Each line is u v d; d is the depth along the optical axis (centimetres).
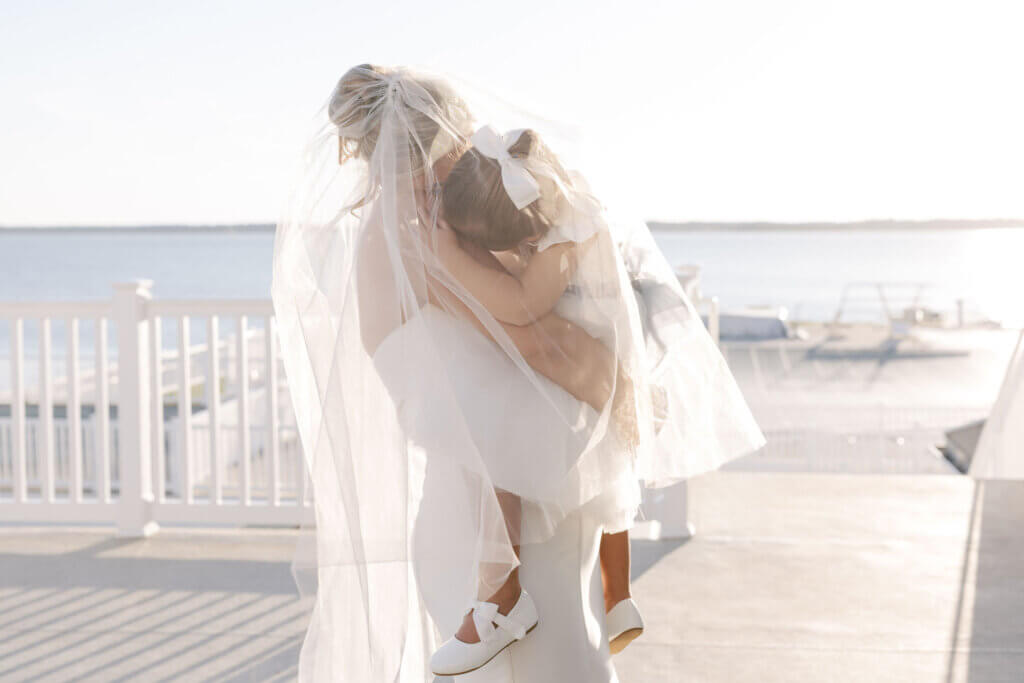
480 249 191
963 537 491
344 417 192
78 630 371
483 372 191
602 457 198
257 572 441
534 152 194
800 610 392
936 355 2259
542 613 192
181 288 5216
